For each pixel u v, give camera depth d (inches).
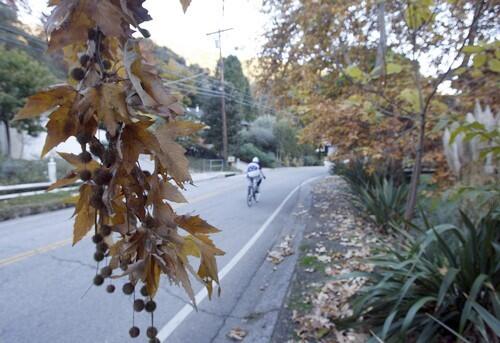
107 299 137.6
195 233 27.0
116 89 19.6
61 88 19.8
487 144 92.3
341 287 130.1
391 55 157.1
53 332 115.1
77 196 26.5
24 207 329.7
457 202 116.9
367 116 164.1
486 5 115.0
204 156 1218.6
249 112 1739.7
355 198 288.5
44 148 19.4
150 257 23.0
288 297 129.8
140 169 22.0
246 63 354.6
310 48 191.0
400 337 78.2
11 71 496.7
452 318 87.3
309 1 181.6
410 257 98.7
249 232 255.8
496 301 77.5
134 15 21.6
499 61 96.3
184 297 139.3
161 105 19.8
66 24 20.2
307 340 99.7
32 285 151.7
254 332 109.6
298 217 303.0
